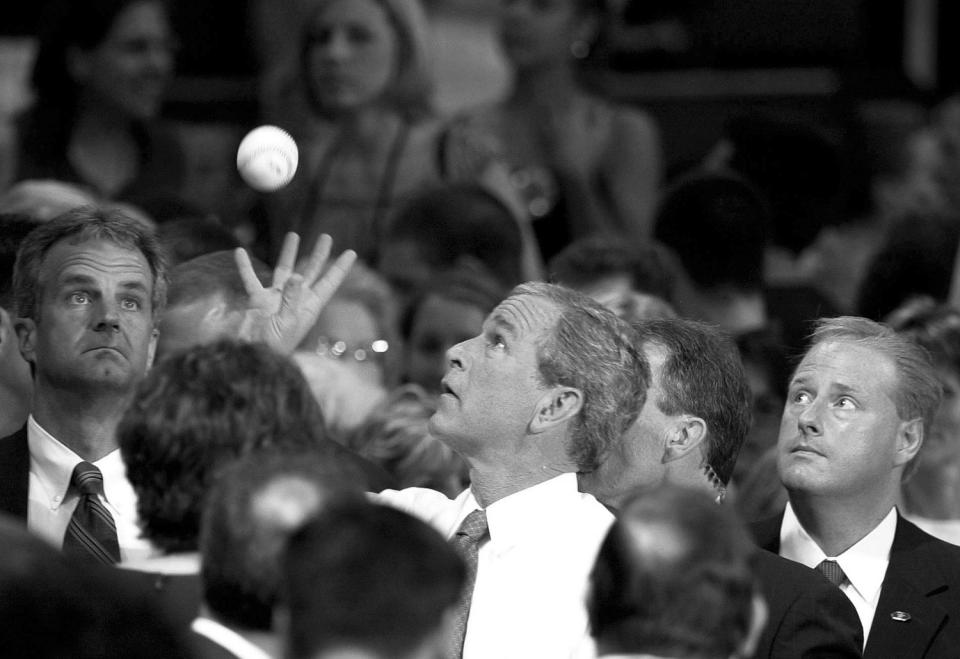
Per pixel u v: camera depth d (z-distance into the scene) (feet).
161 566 32.96
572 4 92.53
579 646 38.24
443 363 64.80
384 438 54.54
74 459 42.24
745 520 51.01
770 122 82.53
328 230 82.07
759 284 70.03
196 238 55.93
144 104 84.74
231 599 29.91
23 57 95.14
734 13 103.81
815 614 38.65
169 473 32.71
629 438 42.86
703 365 43.21
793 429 43.50
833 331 44.52
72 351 41.45
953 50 108.17
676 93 101.91
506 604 38.96
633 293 59.98
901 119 102.63
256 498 29.96
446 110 91.76
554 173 90.99
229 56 94.63
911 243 82.58
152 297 42.93
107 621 24.79
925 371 43.80
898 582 43.16
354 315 65.82
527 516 39.83
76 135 83.61
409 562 26.63
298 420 33.40
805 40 104.12
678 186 70.74
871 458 42.78
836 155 82.48
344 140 82.99
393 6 83.10
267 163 54.34
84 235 42.22
